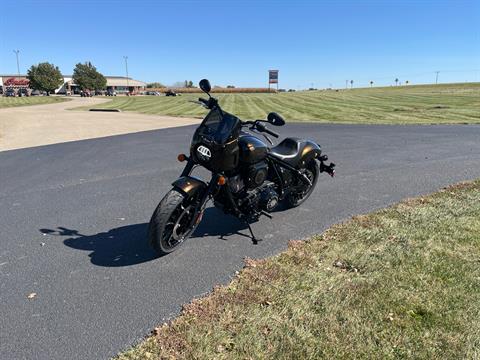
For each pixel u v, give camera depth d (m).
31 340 2.76
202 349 2.60
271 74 99.56
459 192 5.91
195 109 30.67
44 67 93.94
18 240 4.46
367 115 20.92
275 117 4.36
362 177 7.12
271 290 3.31
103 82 102.25
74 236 4.58
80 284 3.49
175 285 3.46
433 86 100.88
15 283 3.51
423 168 7.77
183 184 3.84
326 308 3.03
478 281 3.36
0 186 6.88
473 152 9.41
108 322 2.95
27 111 31.30
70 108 36.09
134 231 4.72
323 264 3.76
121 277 3.61
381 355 2.52
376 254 3.92
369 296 3.17
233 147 3.96
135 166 8.48
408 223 4.71
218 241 4.39
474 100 32.62
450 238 4.23
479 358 2.48
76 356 2.60
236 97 55.59
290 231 4.66
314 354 2.54
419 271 3.55
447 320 2.85
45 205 5.74
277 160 4.78
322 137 12.25
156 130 15.64
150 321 2.96
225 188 4.12
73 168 8.35
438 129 14.04
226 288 3.37
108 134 14.68
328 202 5.71
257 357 2.52
